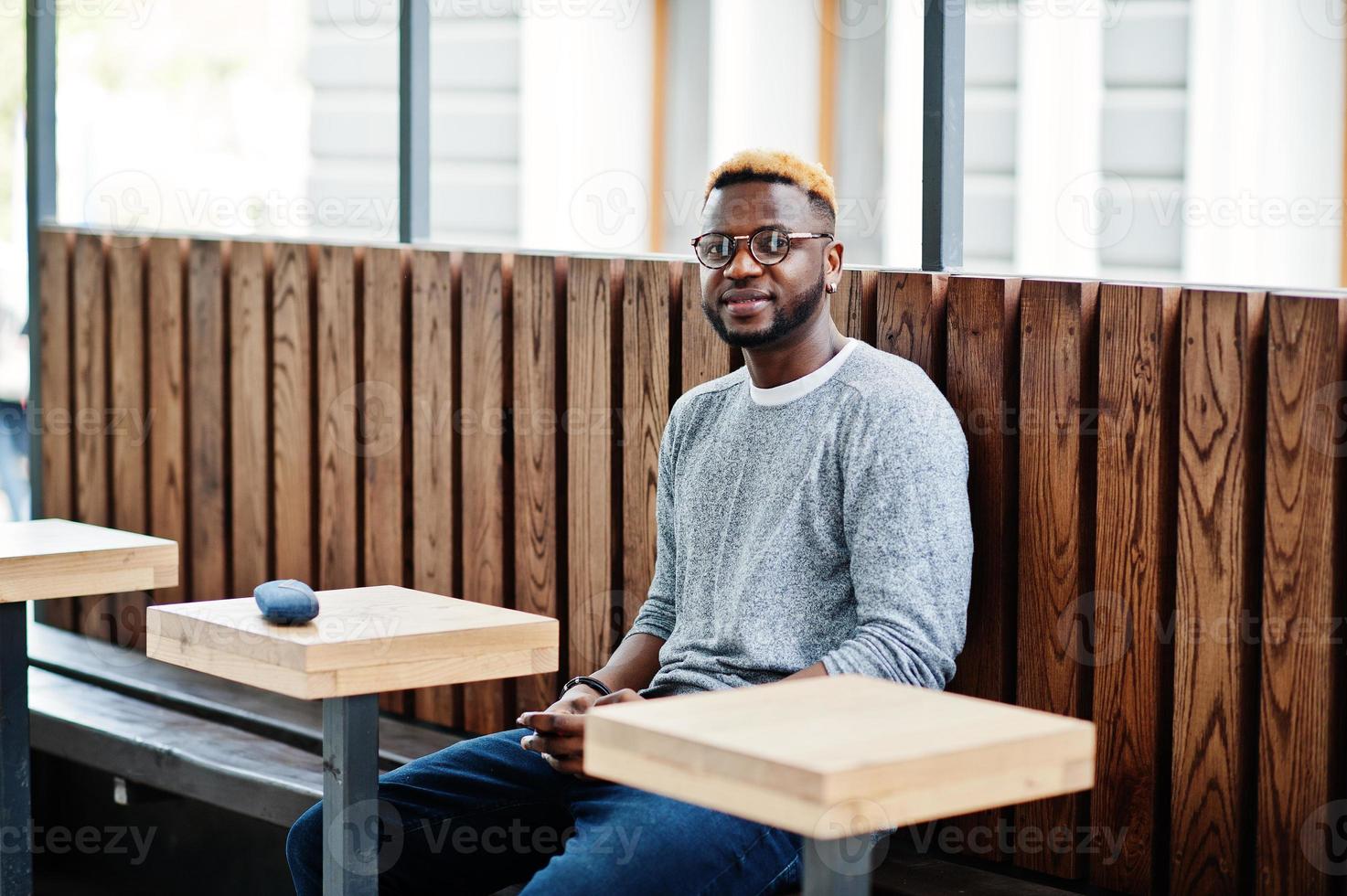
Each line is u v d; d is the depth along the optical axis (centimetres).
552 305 290
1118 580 217
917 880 224
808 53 564
